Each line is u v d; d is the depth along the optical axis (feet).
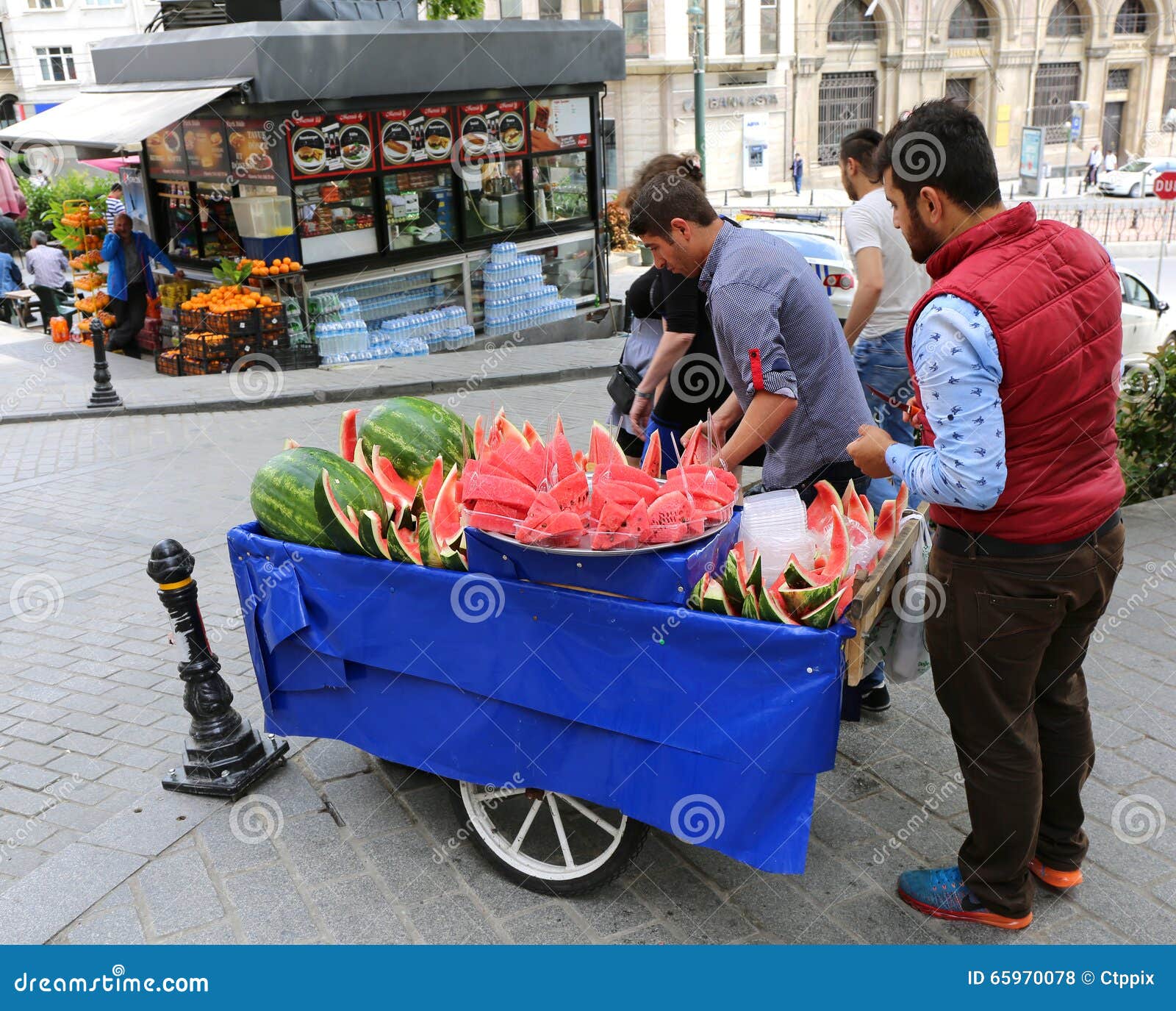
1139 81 128.06
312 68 37.32
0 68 121.08
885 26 113.19
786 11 107.76
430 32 40.40
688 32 101.60
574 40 46.16
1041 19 117.50
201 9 41.16
